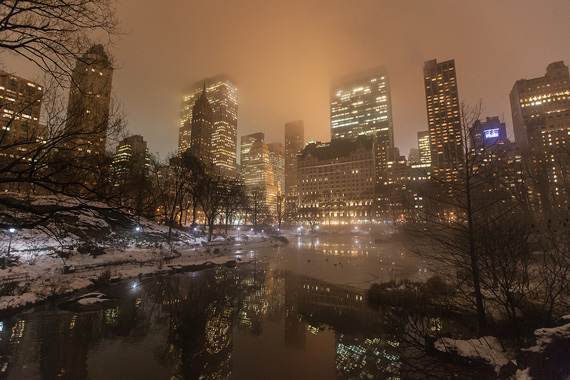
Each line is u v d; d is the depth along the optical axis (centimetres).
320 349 1652
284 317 2184
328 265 4419
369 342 1741
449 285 2192
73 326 1853
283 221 16862
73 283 2670
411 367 1323
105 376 1313
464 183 1395
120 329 1845
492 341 1246
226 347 1670
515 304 1250
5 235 3059
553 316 1309
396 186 12962
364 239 10131
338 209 17712
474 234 1355
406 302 2209
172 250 4834
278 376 1362
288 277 3588
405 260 4772
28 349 1527
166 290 2847
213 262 4309
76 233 3759
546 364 875
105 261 3603
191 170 6141
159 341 1712
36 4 823
